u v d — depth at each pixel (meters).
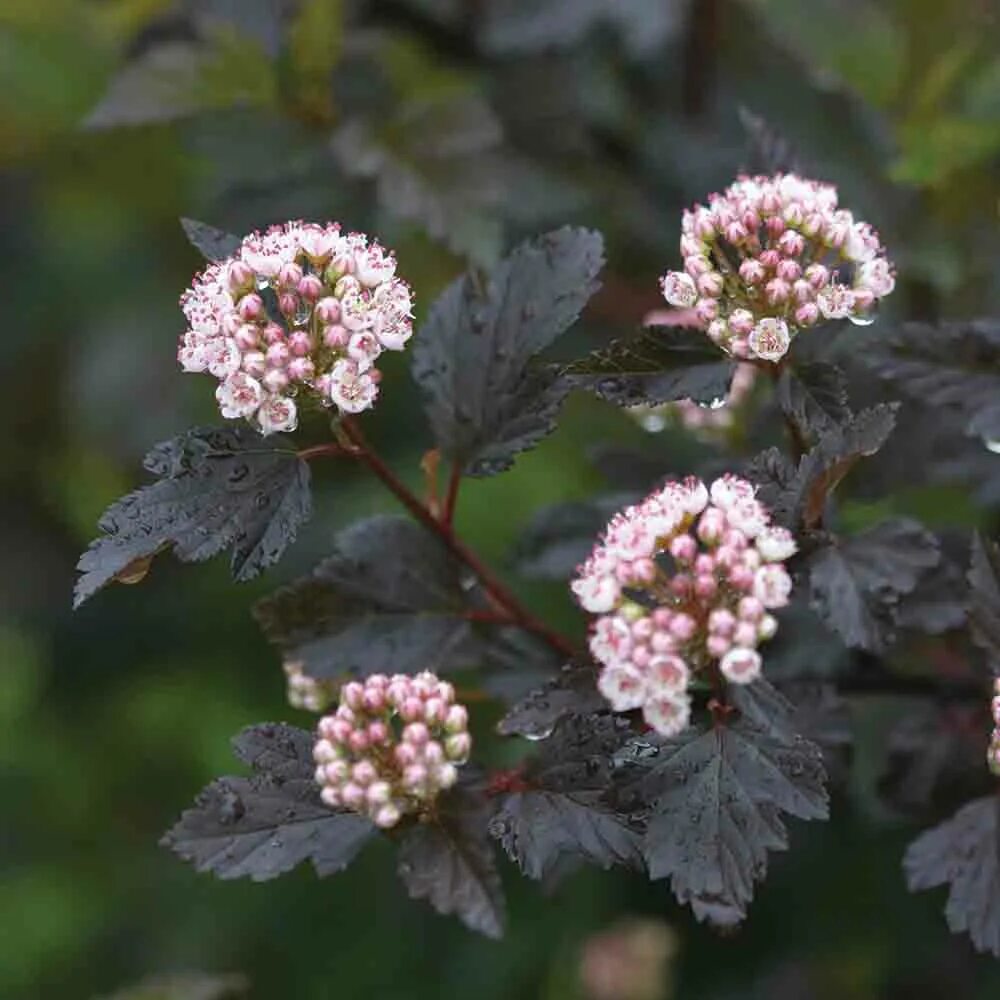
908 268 0.99
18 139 1.12
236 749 0.84
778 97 1.05
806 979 1.13
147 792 1.25
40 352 1.36
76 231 1.32
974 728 0.89
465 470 0.88
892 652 0.92
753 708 0.82
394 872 1.13
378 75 1.06
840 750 0.88
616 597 0.81
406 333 0.83
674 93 1.08
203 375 1.17
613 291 1.07
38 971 1.18
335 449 0.85
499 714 0.99
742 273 0.83
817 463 0.83
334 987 1.12
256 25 1.06
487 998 1.10
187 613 1.27
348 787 0.82
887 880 1.05
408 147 1.00
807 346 0.87
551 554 0.91
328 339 0.82
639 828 0.81
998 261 1.03
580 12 1.06
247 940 1.15
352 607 0.88
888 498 0.94
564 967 1.11
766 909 1.07
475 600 0.89
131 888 1.21
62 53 1.09
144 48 1.10
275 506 0.83
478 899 0.82
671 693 0.80
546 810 0.82
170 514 0.83
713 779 0.81
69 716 1.31
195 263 1.21
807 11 1.03
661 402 0.84
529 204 1.04
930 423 0.91
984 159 1.00
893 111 1.03
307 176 1.04
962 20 1.02
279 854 0.83
